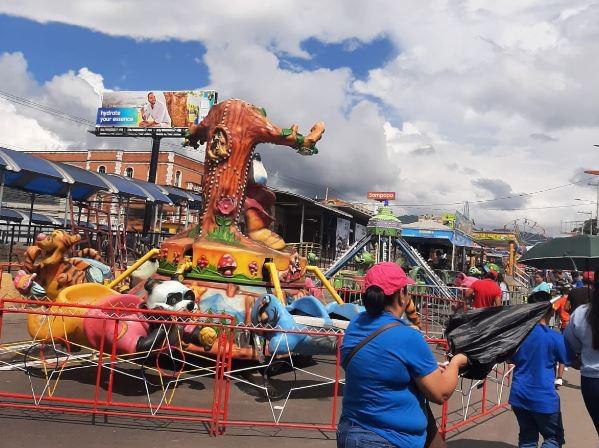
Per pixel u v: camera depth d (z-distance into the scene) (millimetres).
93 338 6012
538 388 4188
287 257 8539
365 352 2730
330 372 8250
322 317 7328
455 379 2799
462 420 6199
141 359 6371
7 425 4875
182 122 42438
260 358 6699
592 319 3881
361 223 44062
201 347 6570
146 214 31312
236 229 8469
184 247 8242
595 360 3918
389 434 2666
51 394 5949
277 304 6664
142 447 4613
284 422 5617
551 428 4184
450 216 30562
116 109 43281
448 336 3750
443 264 27281
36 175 20719
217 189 8430
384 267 2895
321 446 4945
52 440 4605
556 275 20438
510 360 4367
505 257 41250
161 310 5668
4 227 34000
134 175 54125
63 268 7961
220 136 8453
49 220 33094
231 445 4809
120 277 8656
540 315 3783
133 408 5629
